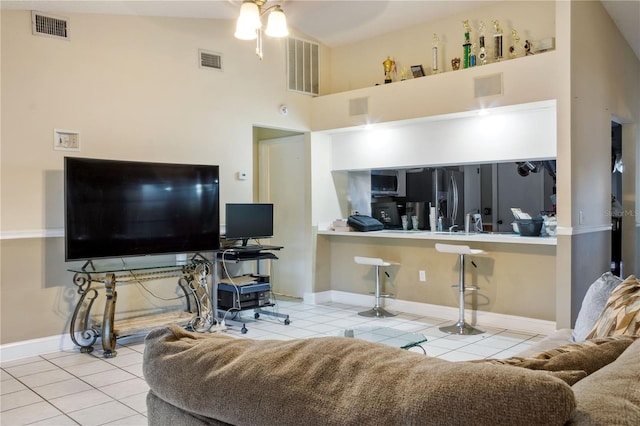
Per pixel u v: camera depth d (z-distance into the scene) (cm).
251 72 557
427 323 517
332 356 108
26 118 406
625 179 625
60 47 424
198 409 115
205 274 488
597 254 495
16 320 403
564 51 429
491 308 505
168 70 490
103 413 297
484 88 475
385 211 632
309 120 620
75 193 403
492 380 85
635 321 177
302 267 648
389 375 96
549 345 250
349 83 638
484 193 566
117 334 415
